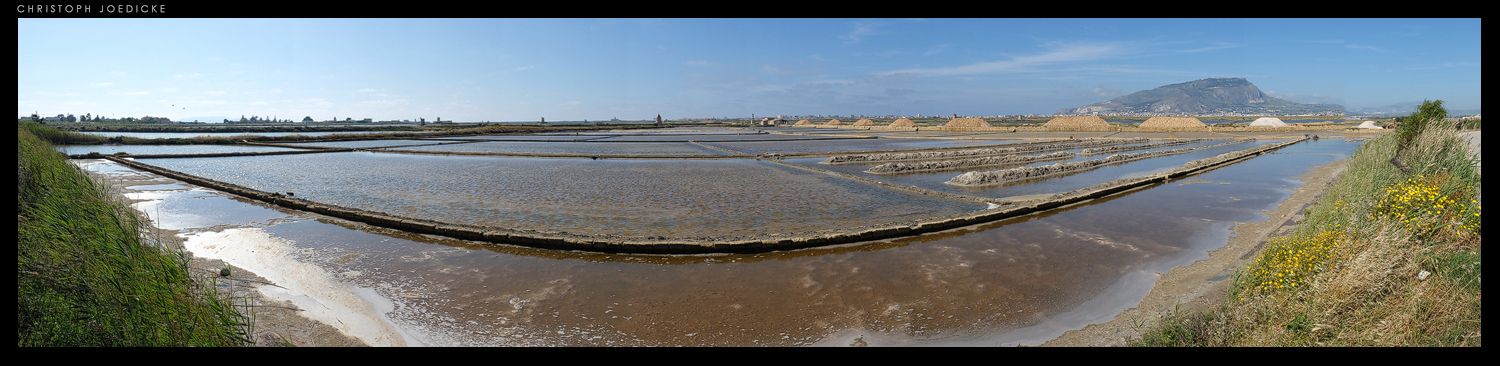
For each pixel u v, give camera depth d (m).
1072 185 20.25
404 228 12.12
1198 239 11.21
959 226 12.41
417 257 9.97
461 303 7.67
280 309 7.36
